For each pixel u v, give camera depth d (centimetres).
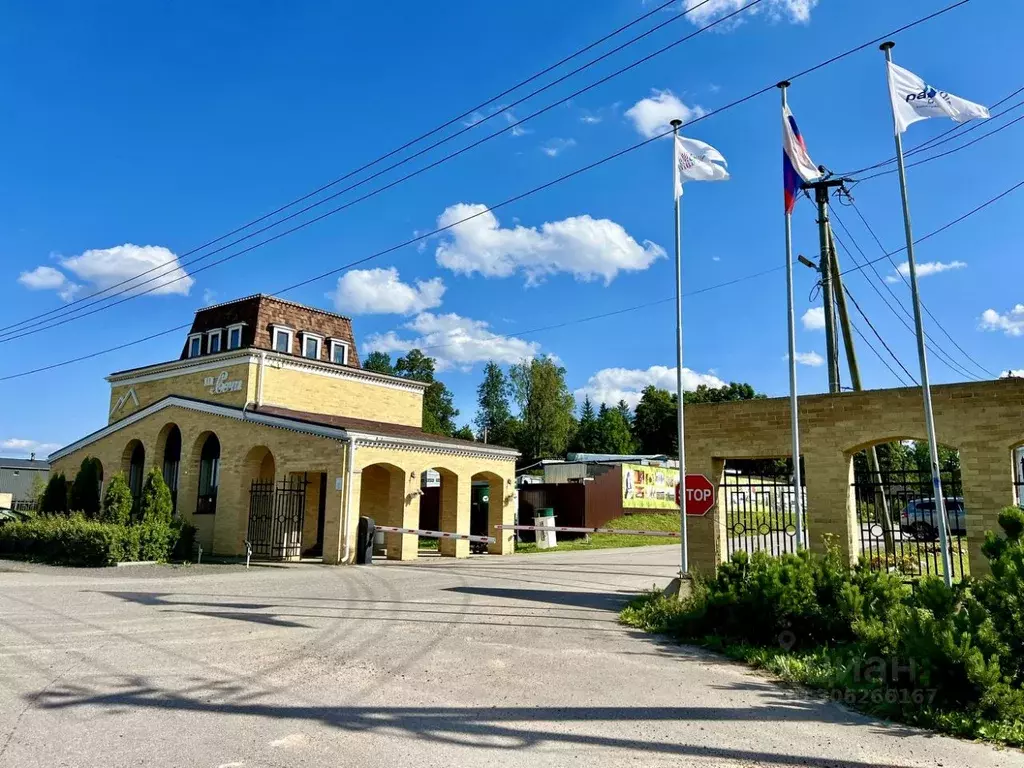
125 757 506
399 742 549
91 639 909
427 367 8550
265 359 2711
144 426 2869
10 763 490
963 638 652
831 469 1246
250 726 578
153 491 2166
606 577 1830
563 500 3603
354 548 2102
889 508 1473
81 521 2033
